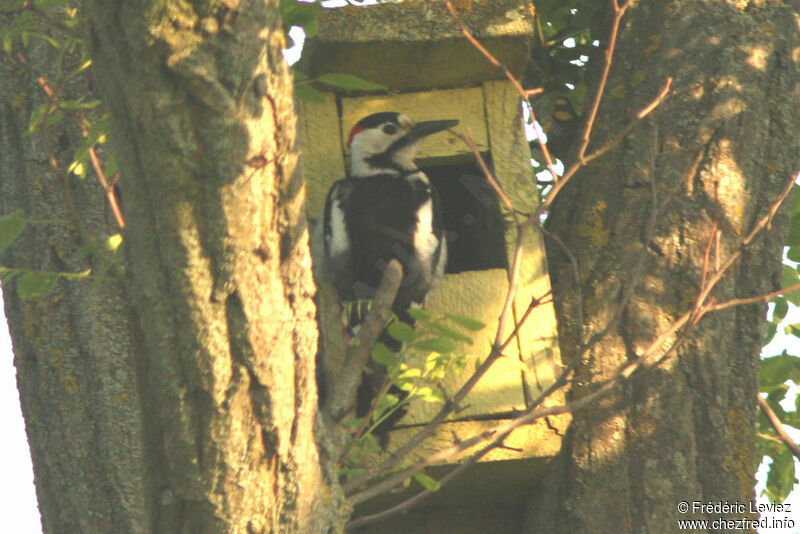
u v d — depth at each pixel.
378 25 8.85
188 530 5.73
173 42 4.79
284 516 5.80
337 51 8.87
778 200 7.05
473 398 8.22
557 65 10.90
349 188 9.07
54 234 7.84
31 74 7.54
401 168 9.28
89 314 7.73
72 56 8.05
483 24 8.94
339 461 6.94
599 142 9.07
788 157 8.79
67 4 7.95
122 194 5.26
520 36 8.96
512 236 8.77
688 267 8.40
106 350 7.68
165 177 5.07
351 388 6.38
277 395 5.56
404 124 9.20
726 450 8.00
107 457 7.50
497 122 9.23
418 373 6.84
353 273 8.71
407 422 8.15
